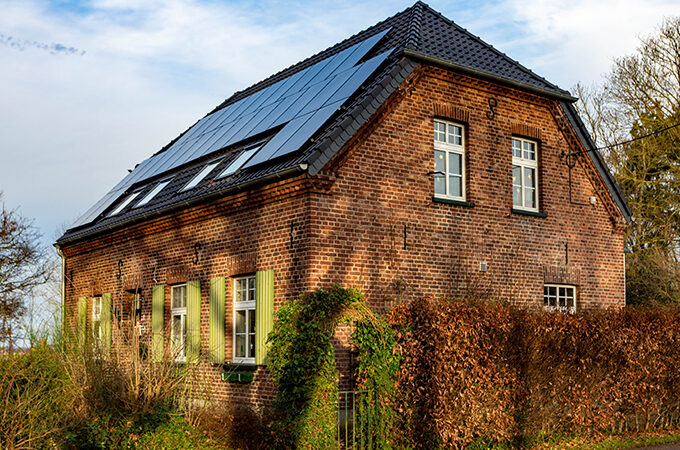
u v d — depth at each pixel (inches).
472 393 413.7
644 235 1138.0
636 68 1137.4
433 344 402.3
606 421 487.8
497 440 433.1
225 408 411.8
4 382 346.9
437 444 402.3
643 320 509.0
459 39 641.0
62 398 370.0
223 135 721.0
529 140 643.5
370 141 526.6
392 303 523.8
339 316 389.1
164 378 403.5
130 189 824.9
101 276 761.6
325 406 375.6
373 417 397.7
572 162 661.9
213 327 575.8
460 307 417.4
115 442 362.3
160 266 660.7
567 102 657.0
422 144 557.6
